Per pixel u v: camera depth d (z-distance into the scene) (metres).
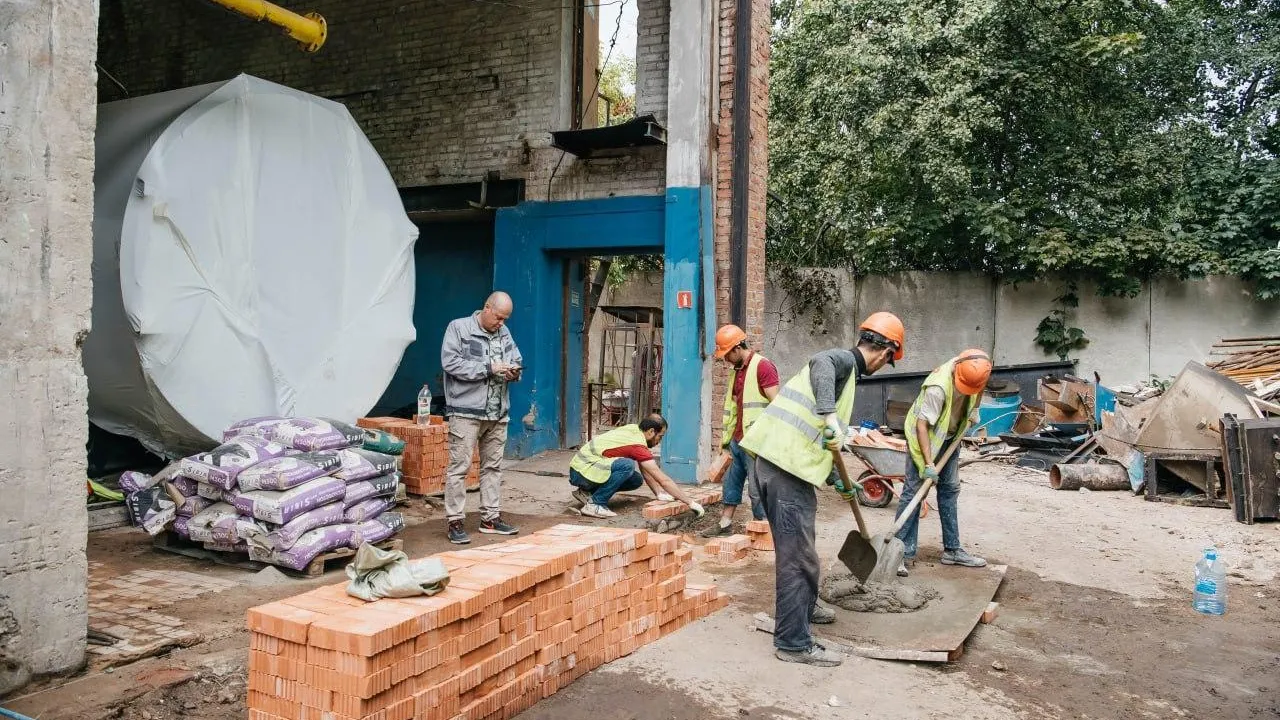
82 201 3.66
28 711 3.28
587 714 3.46
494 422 6.43
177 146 6.47
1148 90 15.02
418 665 2.94
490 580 3.35
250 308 6.92
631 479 7.64
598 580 3.98
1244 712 3.76
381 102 11.23
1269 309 13.41
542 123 10.36
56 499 3.57
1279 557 6.57
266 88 7.12
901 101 14.03
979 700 3.77
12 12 3.42
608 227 9.91
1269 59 14.08
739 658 4.16
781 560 4.10
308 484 5.41
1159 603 5.39
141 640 4.03
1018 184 14.91
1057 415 12.06
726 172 9.02
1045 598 5.40
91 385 6.83
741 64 8.94
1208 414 8.58
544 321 10.51
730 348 6.53
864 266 16.09
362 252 7.91
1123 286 13.94
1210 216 14.38
